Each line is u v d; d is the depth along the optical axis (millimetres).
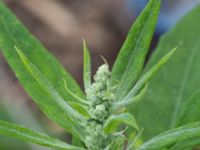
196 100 225
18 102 575
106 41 662
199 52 274
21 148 438
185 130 203
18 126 206
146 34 218
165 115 266
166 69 272
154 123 265
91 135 210
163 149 218
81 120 212
